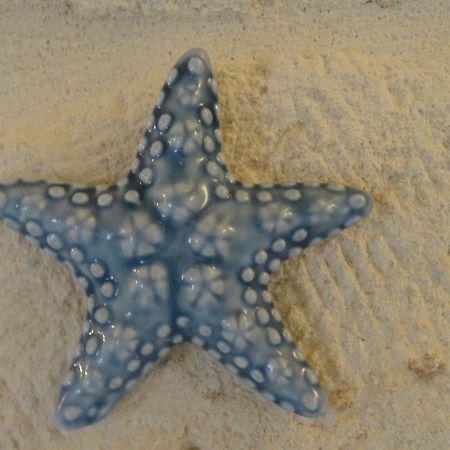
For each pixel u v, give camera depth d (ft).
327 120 0.95
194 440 0.95
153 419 0.95
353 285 0.94
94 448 0.95
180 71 0.89
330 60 0.97
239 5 0.99
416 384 0.95
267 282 0.91
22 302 0.96
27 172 0.95
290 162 0.95
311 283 0.94
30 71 0.99
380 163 0.95
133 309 0.88
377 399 0.95
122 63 0.99
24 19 1.00
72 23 1.00
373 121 0.95
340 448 0.95
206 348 0.91
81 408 0.89
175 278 0.88
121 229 0.88
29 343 0.96
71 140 0.96
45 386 0.95
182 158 0.88
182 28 0.99
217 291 0.88
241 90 0.95
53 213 0.88
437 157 0.96
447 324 0.95
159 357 0.91
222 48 0.99
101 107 0.97
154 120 0.89
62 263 0.93
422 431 0.95
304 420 0.95
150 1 0.98
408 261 0.95
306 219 0.88
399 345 0.94
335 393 0.94
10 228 0.93
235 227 0.88
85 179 0.95
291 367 0.89
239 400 0.95
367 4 1.00
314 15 1.00
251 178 0.94
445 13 1.00
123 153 0.95
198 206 0.88
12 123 0.99
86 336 0.90
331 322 0.94
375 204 0.95
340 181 0.95
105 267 0.88
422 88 0.96
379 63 0.98
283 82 0.96
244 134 0.95
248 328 0.88
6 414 0.96
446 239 0.95
